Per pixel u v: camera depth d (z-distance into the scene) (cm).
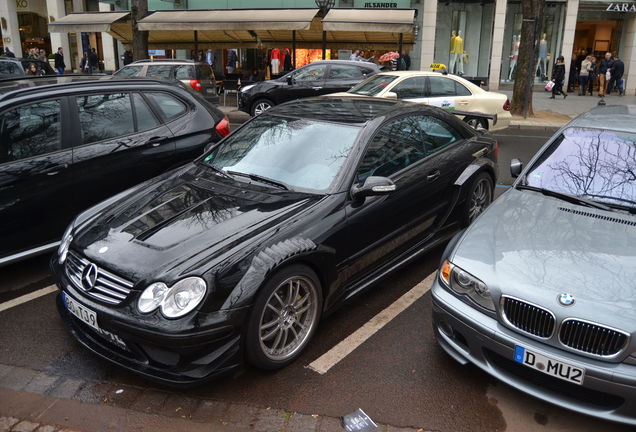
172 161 554
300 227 345
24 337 381
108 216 374
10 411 305
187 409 306
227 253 312
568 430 292
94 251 332
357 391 323
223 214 354
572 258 307
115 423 296
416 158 461
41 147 467
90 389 325
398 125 455
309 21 1524
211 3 2302
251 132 463
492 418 302
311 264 349
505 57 2420
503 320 294
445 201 484
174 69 1470
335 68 1372
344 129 425
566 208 364
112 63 2544
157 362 307
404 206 428
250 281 307
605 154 404
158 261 312
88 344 334
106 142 507
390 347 370
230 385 328
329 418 300
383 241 413
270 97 1394
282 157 419
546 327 280
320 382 331
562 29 2378
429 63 2320
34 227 462
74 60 2656
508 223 350
